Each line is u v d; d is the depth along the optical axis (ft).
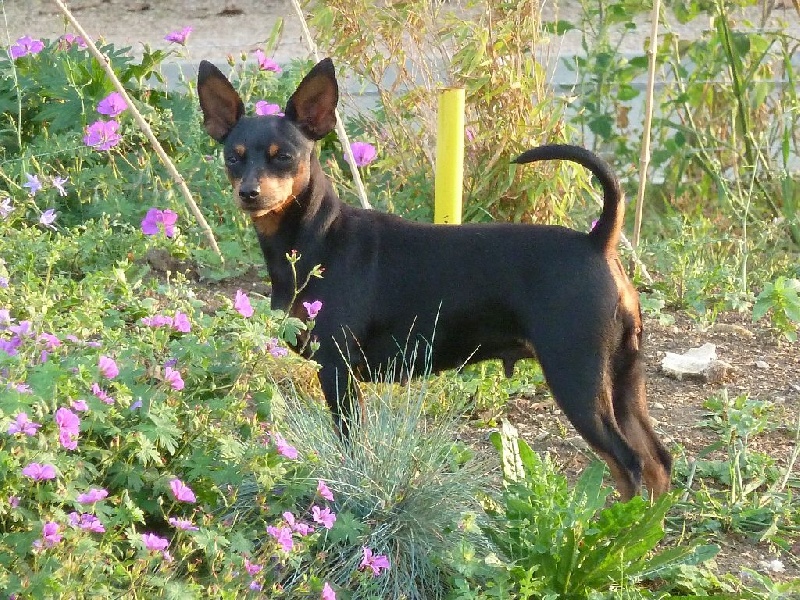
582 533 15.38
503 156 26.78
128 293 16.93
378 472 16.87
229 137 19.08
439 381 20.52
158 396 14.82
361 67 28.19
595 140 34.63
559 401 17.58
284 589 15.02
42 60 29.84
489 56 25.96
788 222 32.24
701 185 34.94
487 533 16.28
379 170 29.12
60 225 26.20
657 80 36.76
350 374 18.60
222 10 59.77
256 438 15.69
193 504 15.25
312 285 18.67
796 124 34.47
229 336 16.75
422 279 18.54
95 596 12.53
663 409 21.74
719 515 18.04
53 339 14.38
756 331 25.58
